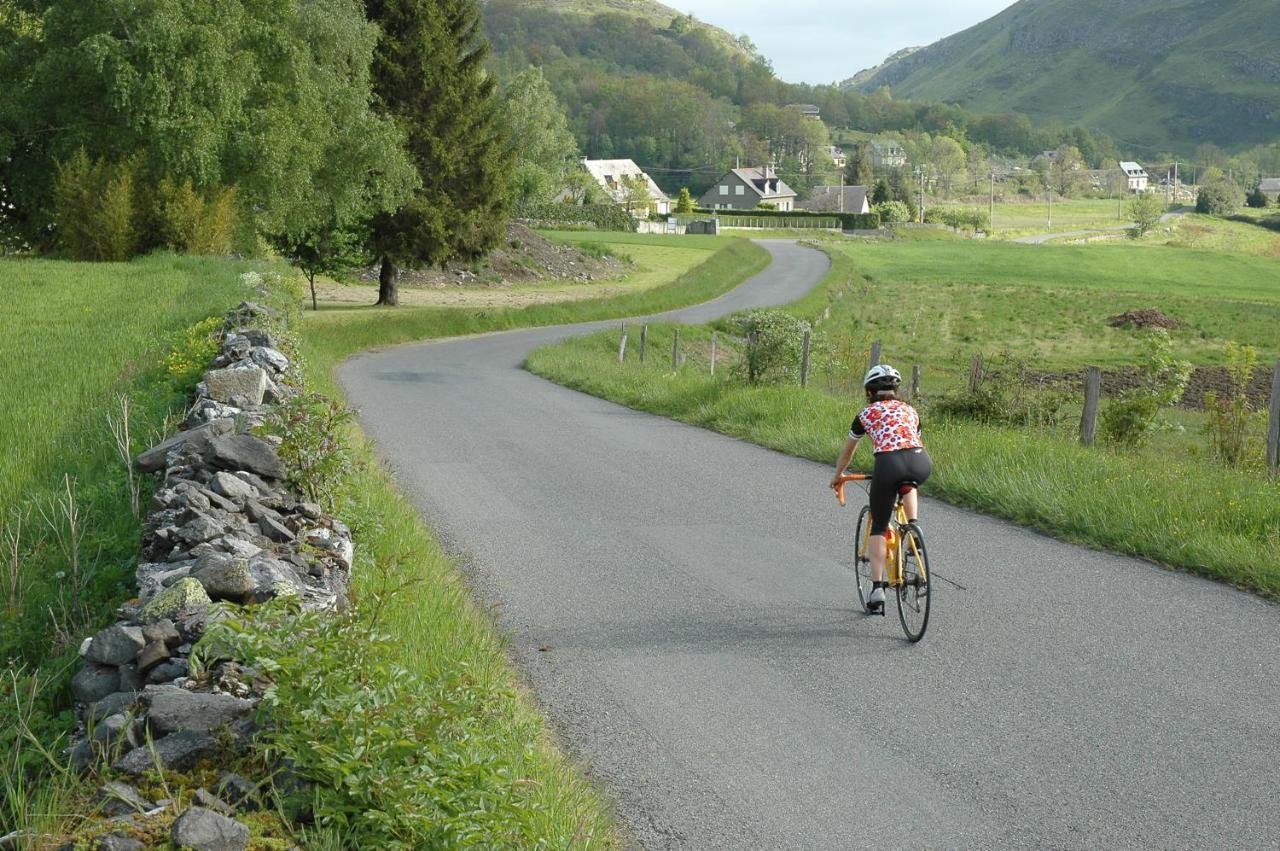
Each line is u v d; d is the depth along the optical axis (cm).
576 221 13012
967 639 799
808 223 16688
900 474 810
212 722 423
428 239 5288
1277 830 524
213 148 3938
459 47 5319
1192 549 994
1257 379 4078
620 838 518
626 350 3972
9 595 676
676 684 716
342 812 385
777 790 568
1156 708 670
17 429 1116
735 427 1831
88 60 3825
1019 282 8631
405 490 1295
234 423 990
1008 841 515
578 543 1078
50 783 406
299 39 4359
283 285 3084
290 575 647
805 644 793
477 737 465
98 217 3747
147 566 655
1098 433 1838
